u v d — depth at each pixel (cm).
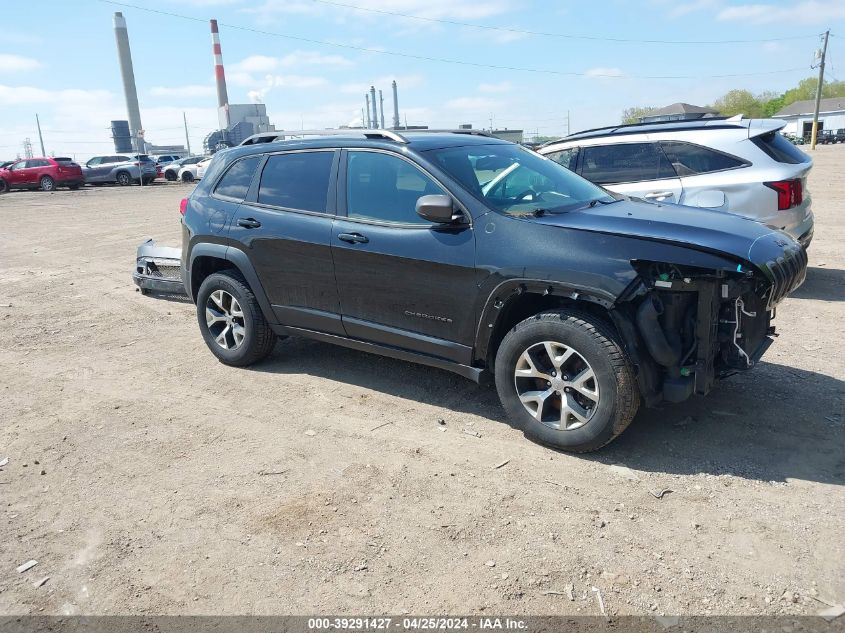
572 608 267
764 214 671
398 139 446
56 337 662
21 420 462
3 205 2431
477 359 418
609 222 378
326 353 582
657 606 266
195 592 284
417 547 308
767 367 506
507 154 479
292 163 499
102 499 358
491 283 391
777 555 293
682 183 703
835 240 1032
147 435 433
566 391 381
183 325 696
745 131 689
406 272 427
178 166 4138
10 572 300
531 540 310
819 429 404
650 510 330
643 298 352
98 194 3002
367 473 375
